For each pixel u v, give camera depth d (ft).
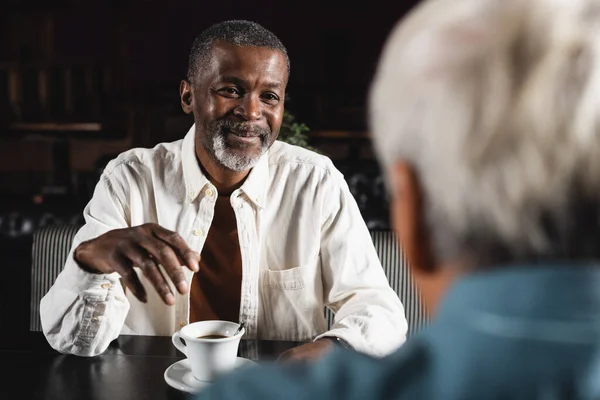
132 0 23.76
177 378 3.51
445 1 1.22
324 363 1.23
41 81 21.71
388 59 1.24
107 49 23.65
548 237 1.09
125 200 5.04
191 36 24.21
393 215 1.31
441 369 1.11
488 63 1.11
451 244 1.16
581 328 1.06
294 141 7.91
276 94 4.72
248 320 4.90
